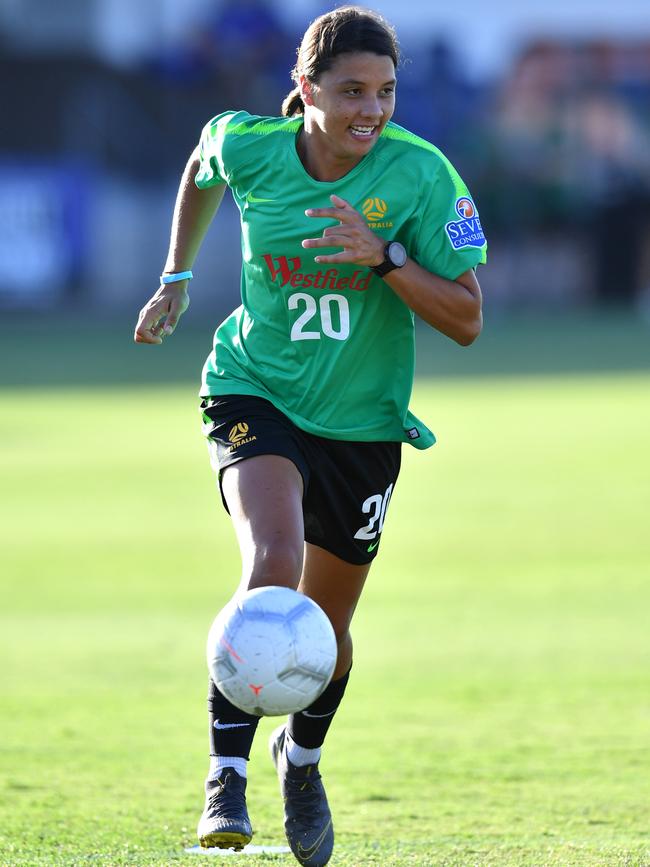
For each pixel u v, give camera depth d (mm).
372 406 15219
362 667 24484
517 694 22250
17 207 174125
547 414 72938
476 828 15539
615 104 187000
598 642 26172
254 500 13891
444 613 29203
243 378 15234
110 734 20219
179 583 33562
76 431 67312
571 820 15773
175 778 17875
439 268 14625
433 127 187125
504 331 148750
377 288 14859
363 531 15273
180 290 16328
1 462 56844
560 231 189750
